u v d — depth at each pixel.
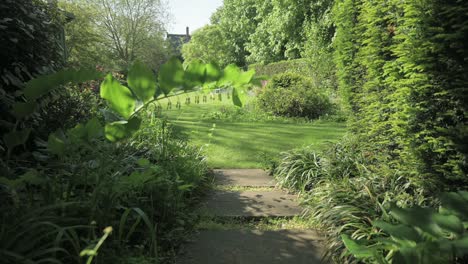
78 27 11.90
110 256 1.90
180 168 3.47
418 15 2.49
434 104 2.50
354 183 2.96
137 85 1.80
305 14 17.59
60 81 1.86
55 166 2.16
